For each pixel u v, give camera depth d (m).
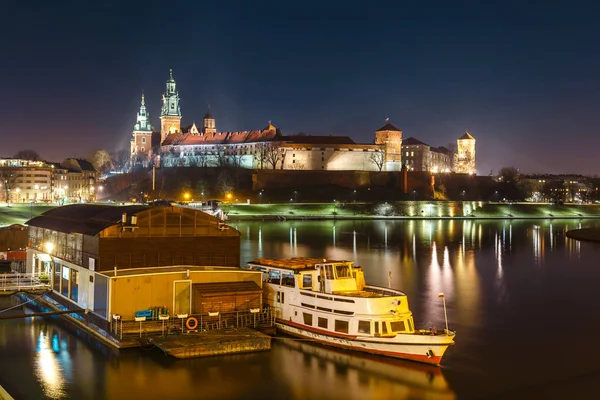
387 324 61.22
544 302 94.75
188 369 56.50
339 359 60.03
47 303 77.75
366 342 60.78
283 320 68.12
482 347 68.25
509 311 87.75
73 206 88.06
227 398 51.06
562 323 80.44
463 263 143.00
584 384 56.31
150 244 67.38
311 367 57.84
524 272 128.62
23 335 65.69
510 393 53.88
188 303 64.69
